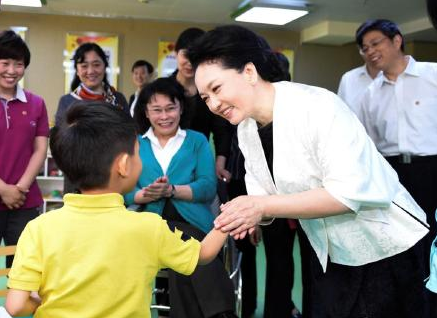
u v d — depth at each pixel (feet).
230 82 4.07
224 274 6.59
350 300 4.77
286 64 7.06
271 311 8.11
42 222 3.78
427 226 4.51
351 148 3.99
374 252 4.56
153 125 7.45
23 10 18.29
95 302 3.62
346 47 21.44
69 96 9.46
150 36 19.58
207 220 7.27
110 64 19.31
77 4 17.17
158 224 3.90
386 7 16.85
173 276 6.46
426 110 8.14
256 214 4.01
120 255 3.67
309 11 17.22
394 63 8.28
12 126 7.72
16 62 7.60
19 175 7.86
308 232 4.88
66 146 3.80
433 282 4.29
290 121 4.17
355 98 10.38
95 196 3.76
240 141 4.84
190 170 7.38
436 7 4.22
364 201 3.97
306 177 4.34
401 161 8.37
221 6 17.20
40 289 3.70
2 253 4.97
